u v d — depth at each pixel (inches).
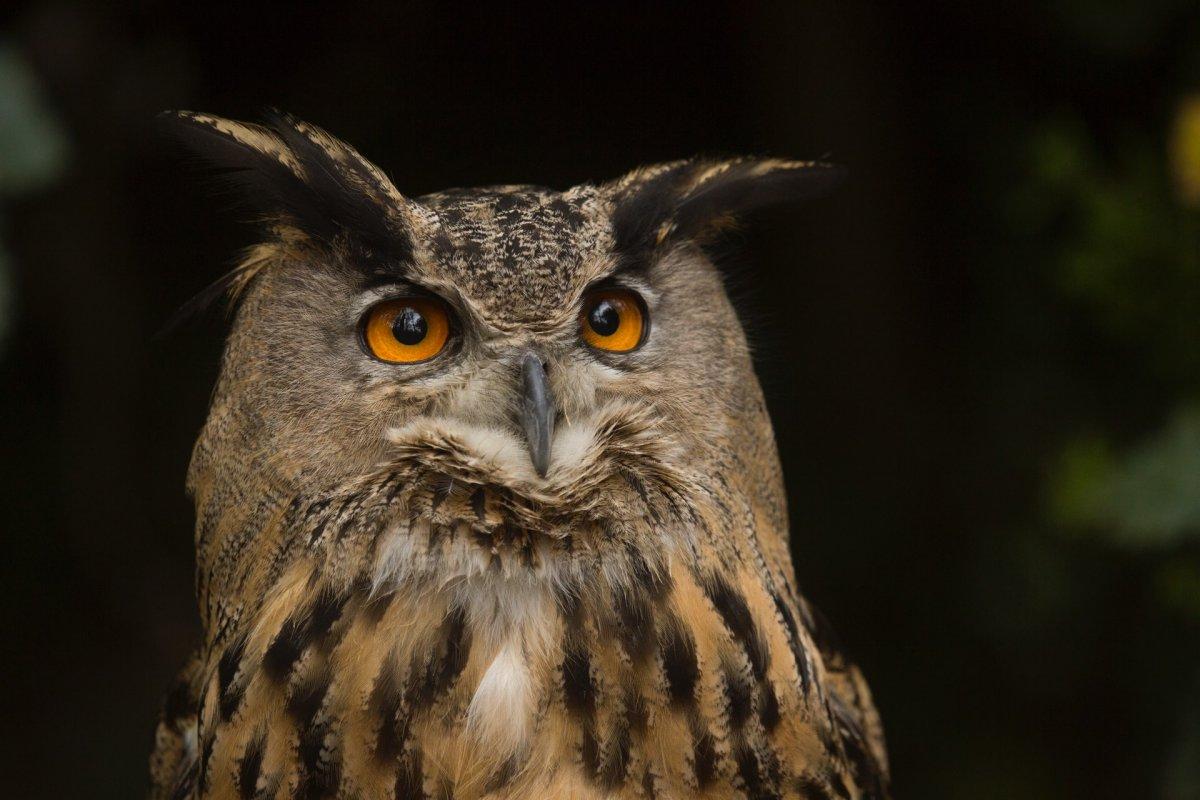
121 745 516.7
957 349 485.4
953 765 451.8
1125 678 407.8
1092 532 350.9
